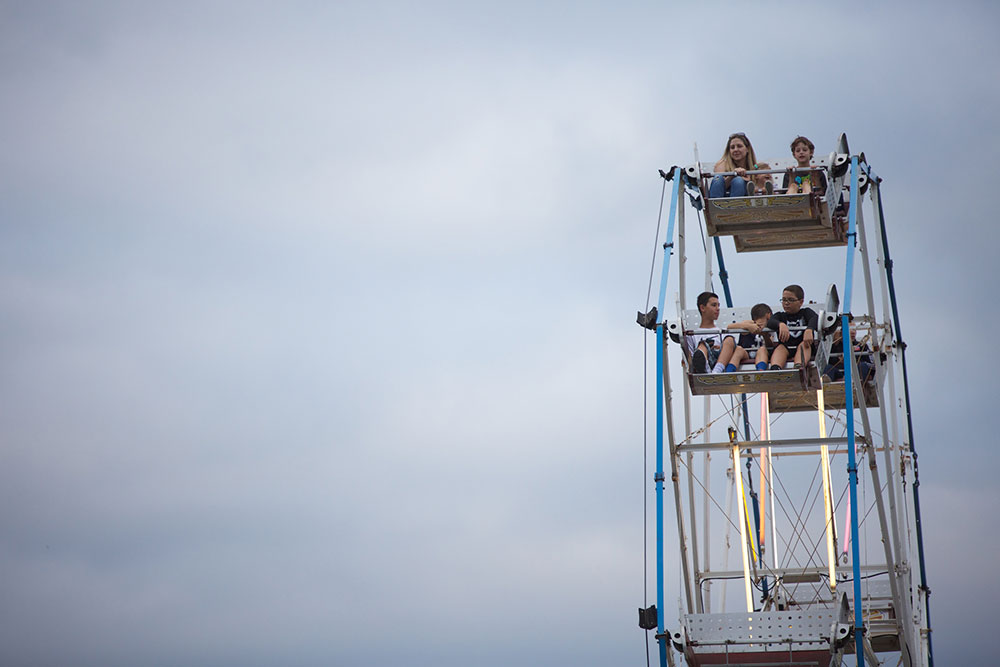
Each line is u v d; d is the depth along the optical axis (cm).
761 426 3750
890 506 3294
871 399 3678
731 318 3120
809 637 2856
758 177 3341
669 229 3203
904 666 3142
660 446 2941
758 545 3862
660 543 2881
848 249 3095
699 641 2884
